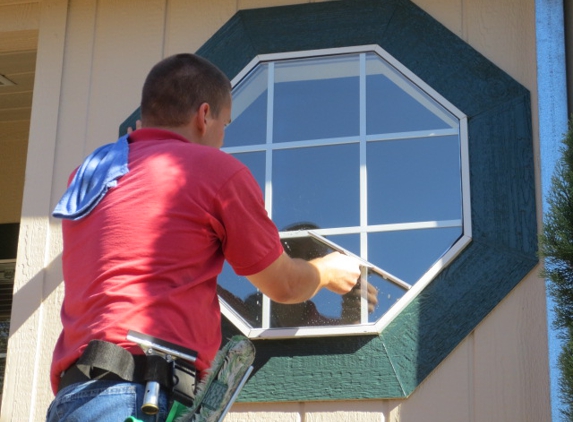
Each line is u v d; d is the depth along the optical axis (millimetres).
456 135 3109
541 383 2754
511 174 2975
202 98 2355
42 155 3477
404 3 3277
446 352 2838
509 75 3098
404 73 3189
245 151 3299
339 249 3100
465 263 2920
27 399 3166
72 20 3641
